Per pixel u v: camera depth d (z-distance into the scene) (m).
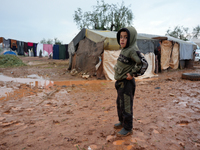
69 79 8.52
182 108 3.56
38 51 17.59
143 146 1.99
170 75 10.43
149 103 4.00
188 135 2.28
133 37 2.17
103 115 3.20
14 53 17.52
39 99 4.43
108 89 5.94
